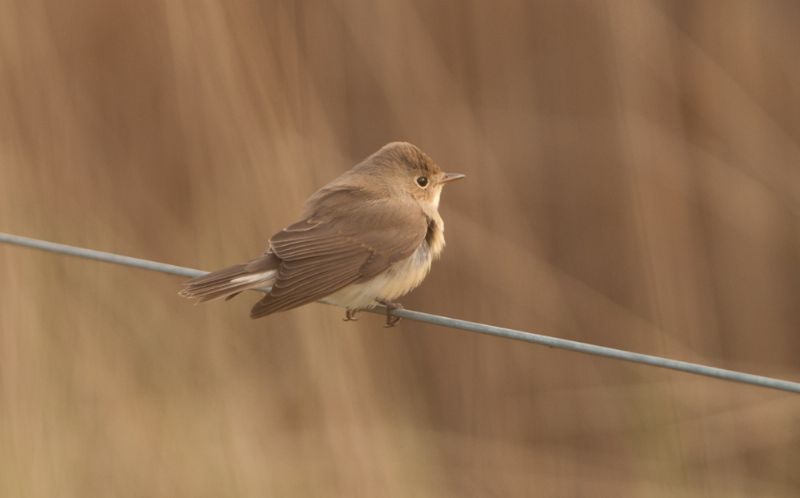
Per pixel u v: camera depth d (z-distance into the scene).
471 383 12.66
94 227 11.59
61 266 11.38
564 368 12.75
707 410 12.26
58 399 10.73
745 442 12.20
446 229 12.58
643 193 12.42
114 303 11.42
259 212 11.11
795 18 12.87
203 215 11.40
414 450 11.74
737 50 12.77
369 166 9.38
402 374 12.16
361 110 12.38
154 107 11.84
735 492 11.93
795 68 12.80
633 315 12.78
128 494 10.48
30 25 11.65
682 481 12.09
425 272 9.11
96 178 11.81
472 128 12.55
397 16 12.34
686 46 12.76
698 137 12.72
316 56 12.13
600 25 12.77
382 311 8.77
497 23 12.73
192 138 11.44
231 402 10.95
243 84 11.27
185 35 11.28
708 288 12.61
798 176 12.72
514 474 12.38
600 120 12.84
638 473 12.25
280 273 8.02
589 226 12.98
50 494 10.28
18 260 11.11
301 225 8.44
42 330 10.93
